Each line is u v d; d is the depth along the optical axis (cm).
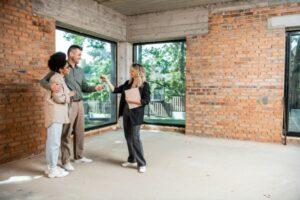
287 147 490
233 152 454
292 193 288
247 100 545
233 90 557
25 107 412
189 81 601
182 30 603
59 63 323
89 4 544
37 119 433
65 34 533
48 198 275
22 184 310
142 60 688
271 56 521
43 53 444
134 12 639
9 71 387
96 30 566
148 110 684
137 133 348
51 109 323
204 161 403
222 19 560
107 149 475
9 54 386
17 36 397
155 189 298
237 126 557
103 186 306
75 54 370
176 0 547
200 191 293
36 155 430
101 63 642
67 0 489
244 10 539
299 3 495
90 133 591
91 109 616
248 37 538
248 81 543
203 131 591
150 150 468
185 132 612
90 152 454
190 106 602
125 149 476
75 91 373
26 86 412
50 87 317
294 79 530
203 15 579
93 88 395
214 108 577
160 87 671
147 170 362
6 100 381
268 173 351
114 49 680
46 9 446
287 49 526
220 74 568
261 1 523
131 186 307
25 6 409
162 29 626
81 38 578
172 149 475
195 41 589
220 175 343
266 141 533
